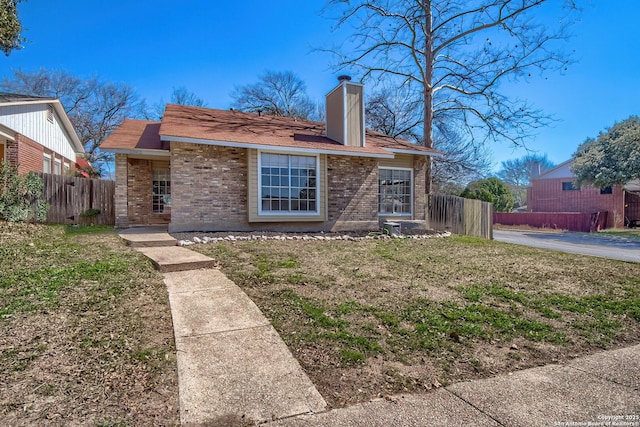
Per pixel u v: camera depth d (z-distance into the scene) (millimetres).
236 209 10156
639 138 21047
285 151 10445
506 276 6074
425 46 16766
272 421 2182
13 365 2611
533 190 33656
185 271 5461
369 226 12148
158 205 12656
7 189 9289
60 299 3916
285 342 3238
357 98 12266
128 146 10352
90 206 12062
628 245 14820
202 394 2416
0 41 10180
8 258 5547
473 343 3414
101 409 2180
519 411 2352
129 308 3795
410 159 14203
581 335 3742
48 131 15000
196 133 9641
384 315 3965
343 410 2316
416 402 2430
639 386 2729
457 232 13062
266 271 5578
